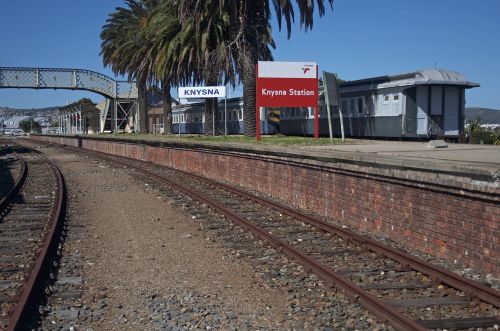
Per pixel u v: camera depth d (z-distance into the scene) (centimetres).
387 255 911
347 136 3225
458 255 884
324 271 800
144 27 4562
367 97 3041
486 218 822
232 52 3328
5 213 1459
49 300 735
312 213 1402
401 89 2772
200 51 3444
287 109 3853
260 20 2942
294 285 783
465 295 708
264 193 1794
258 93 2556
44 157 4312
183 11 3106
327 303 701
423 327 579
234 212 1384
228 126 4853
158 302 725
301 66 2594
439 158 1265
